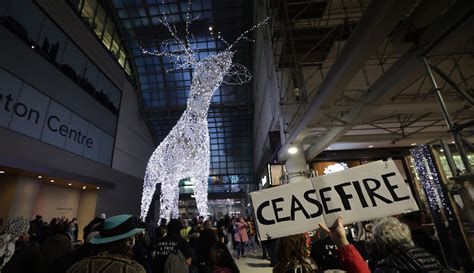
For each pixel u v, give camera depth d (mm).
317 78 9359
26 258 2332
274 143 13242
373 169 1537
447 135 9055
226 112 26141
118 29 20141
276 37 9836
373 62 8656
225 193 28891
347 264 1255
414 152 3426
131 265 1175
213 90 8578
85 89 14375
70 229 5668
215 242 3324
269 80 12680
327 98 5422
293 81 9508
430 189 3154
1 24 9219
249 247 9922
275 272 1433
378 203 1455
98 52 15922
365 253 2494
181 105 24141
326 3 8352
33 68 10555
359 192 1497
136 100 22953
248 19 19375
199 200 9031
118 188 17719
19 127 9742
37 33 10961
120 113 18938
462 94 2885
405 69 4121
